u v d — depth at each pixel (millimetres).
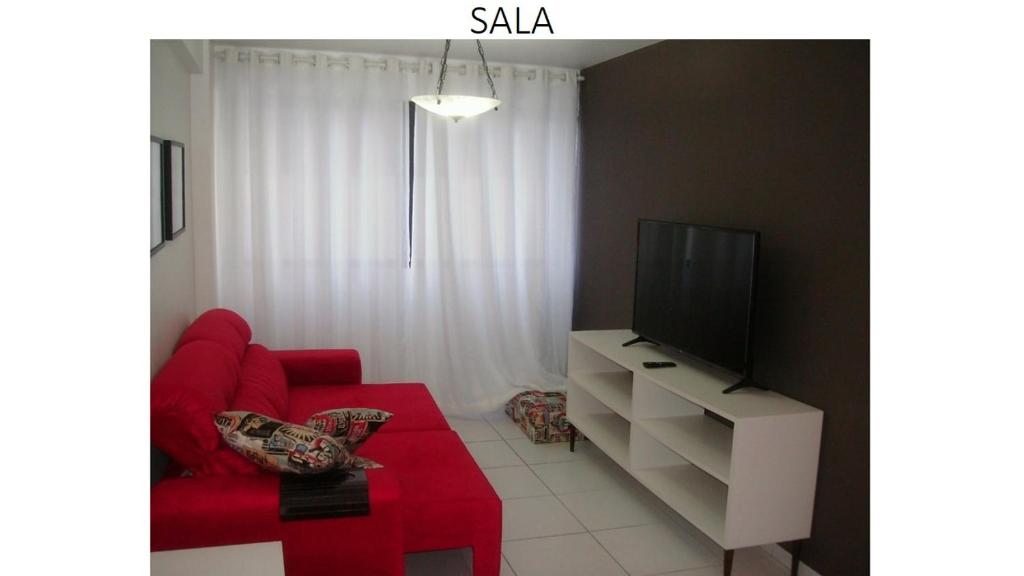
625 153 4527
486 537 2533
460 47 4438
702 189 3656
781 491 2756
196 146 4078
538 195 5055
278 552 2047
